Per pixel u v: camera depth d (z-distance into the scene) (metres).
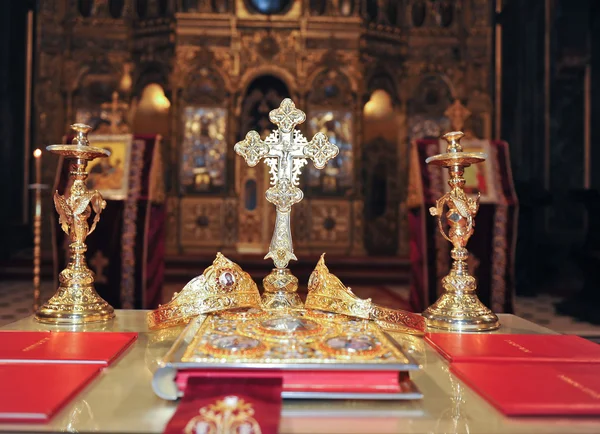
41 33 10.89
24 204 10.70
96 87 11.02
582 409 0.94
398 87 11.32
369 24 11.12
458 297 1.79
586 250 6.27
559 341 1.46
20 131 10.56
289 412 0.98
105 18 11.02
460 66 11.35
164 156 10.98
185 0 10.98
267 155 1.75
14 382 1.07
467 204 1.83
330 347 1.11
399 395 1.01
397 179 11.27
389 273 9.67
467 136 10.16
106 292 3.91
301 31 11.05
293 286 1.67
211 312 1.51
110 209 3.91
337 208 11.11
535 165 8.86
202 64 10.95
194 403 0.93
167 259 9.87
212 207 11.02
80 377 1.11
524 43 9.44
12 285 8.40
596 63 8.05
